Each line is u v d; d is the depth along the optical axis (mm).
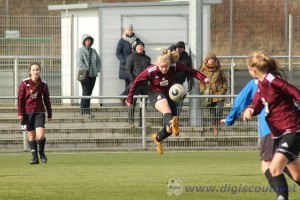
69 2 71188
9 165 35125
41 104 35625
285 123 20734
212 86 44812
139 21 51938
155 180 28531
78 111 45719
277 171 20656
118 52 49000
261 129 22422
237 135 44031
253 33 65250
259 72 20922
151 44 51969
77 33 52719
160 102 29312
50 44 54312
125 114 44812
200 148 43969
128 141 43969
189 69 29828
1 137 43938
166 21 52000
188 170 32219
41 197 24250
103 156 40094
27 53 54344
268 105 20906
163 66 29297
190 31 46625
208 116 44062
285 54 63188
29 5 67062
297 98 20359
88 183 27750
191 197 24109
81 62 48219
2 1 67062
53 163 36062
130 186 26812
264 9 65125
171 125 28625
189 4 46969
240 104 23172
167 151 43250
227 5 65938
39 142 35750
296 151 20672
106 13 51625
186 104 48562
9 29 54062
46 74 53344
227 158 38375
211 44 66000
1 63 53531
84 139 43906
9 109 46375
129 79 45562
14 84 52344
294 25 63906
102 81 51375
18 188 26391
